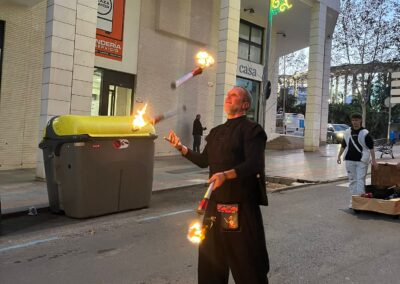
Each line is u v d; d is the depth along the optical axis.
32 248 5.82
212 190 3.11
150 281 4.64
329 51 25.55
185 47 19.03
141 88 17.44
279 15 22.78
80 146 7.31
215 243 3.40
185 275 4.82
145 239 6.27
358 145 8.62
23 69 13.62
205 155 3.62
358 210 8.20
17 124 13.58
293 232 6.77
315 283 4.64
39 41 13.96
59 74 11.07
